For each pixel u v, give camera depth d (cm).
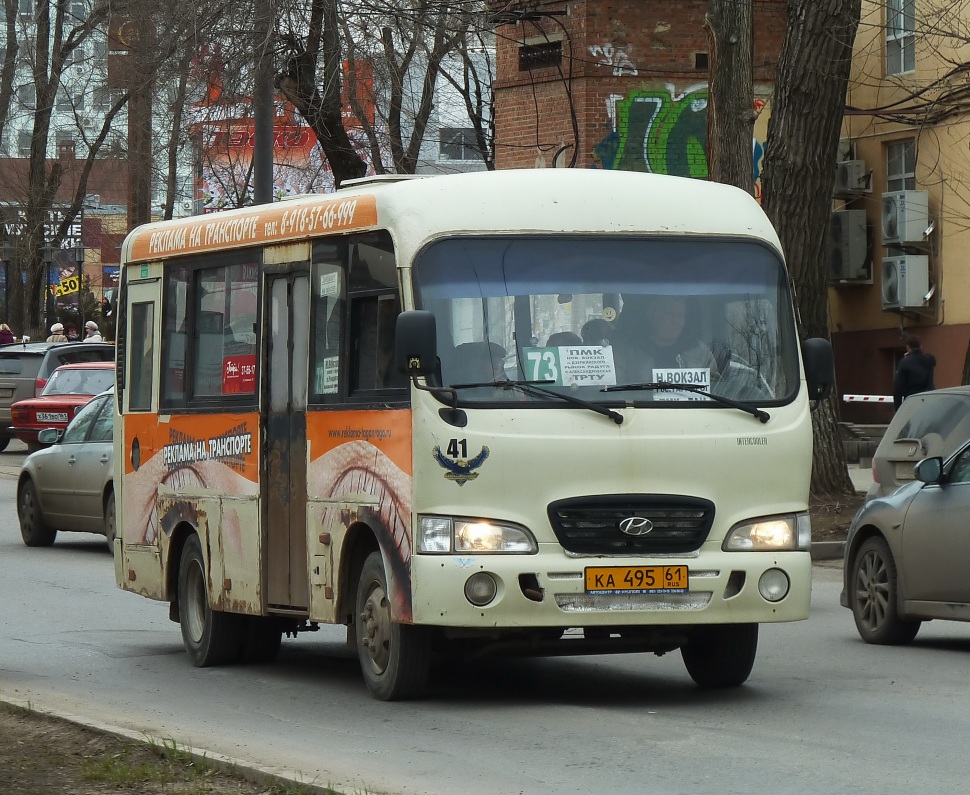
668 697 1263
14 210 6538
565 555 1161
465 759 1016
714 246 1246
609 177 1249
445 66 5094
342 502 1260
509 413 1168
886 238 3975
